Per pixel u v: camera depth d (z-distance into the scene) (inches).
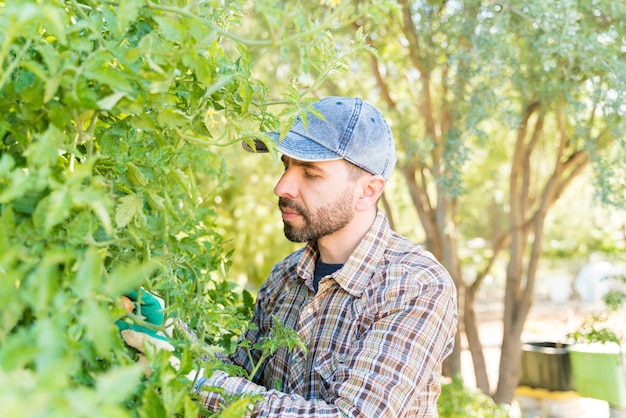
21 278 26.3
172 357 42.2
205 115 42.9
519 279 147.7
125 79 30.0
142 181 39.3
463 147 105.4
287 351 58.3
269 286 64.9
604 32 101.5
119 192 40.3
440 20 115.6
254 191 199.9
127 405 32.3
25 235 27.1
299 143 53.5
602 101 96.0
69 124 33.8
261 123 44.2
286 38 32.7
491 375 249.4
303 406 46.9
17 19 24.1
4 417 17.3
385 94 131.6
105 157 37.4
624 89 90.0
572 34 88.7
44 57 28.6
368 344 51.1
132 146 40.2
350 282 55.0
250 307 65.8
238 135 39.4
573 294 343.9
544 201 141.9
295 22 33.0
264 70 130.0
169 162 42.3
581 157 134.7
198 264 58.7
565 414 142.2
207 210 61.9
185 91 41.4
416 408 54.5
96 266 25.1
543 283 396.2
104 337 24.7
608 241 248.4
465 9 105.6
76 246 29.9
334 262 59.0
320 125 54.2
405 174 140.4
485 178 186.5
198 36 33.0
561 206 230.1
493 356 286.8
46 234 26.8
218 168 51.7
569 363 142.7
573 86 100.7
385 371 49.6
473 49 99.1
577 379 133.1
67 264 28.1
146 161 39.6
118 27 31.9
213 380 46.9
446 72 125.9
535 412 144.9
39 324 21.5
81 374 28.5
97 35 31.0
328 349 54.7
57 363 19.6
